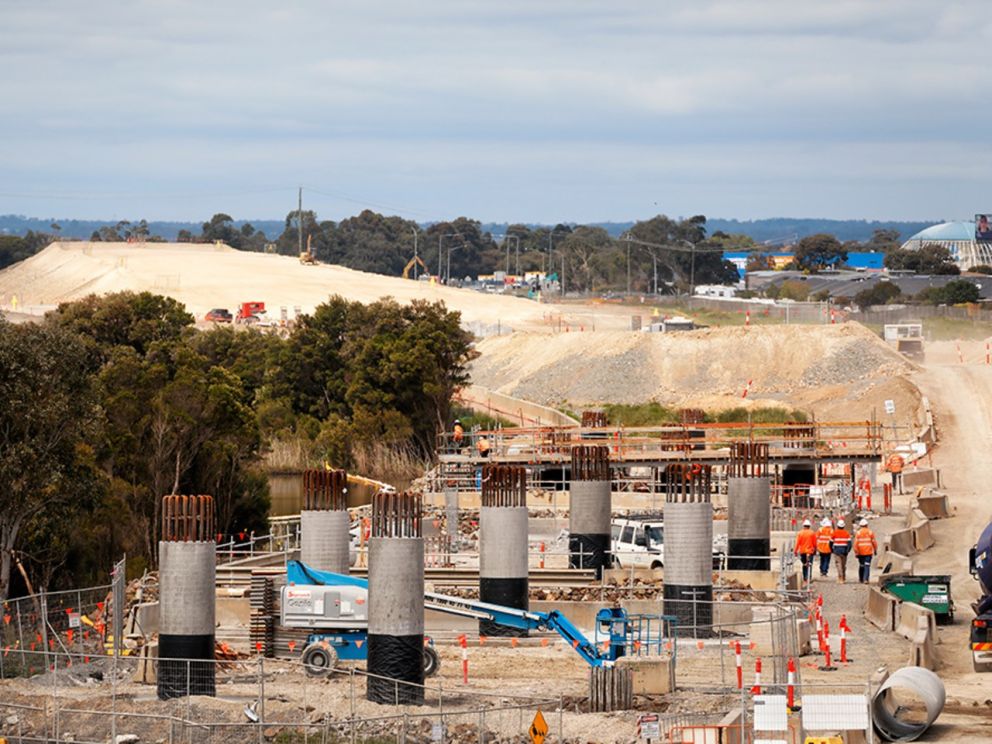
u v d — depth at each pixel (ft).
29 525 556.10
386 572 320.50
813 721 263.49
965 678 346.95
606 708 311.47
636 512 560.20
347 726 296.92
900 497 636.48
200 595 328.90
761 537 471.62
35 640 400.26
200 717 308.60
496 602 403.13
